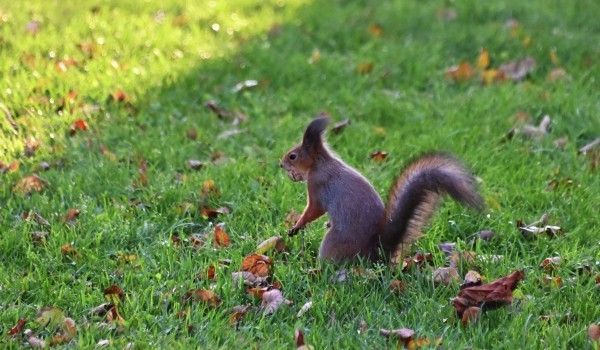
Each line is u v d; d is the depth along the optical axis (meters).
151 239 9.59
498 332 7.64
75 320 7.95
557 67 15.35
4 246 9.18
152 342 7.51
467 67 14.86
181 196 10.41
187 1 19.02
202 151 11.94
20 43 15.59
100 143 12.04
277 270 8.66
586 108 13.19
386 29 17.27
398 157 11.76
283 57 15.55
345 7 18.88
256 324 7.95
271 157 11.62
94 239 9.38
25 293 8.39
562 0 18.92
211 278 8.66
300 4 19.02
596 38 16.59
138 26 17.14
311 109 13.63
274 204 10.17
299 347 7.31
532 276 8.58
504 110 13.18
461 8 18.20
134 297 8.16
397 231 8.36
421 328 7.64
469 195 7.96
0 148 11.66
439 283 8.49
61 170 11.26
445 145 11.94
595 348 7.28
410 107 13.54
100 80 14.09
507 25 17.38
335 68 15.08
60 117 12.70
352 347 7.44
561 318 7.89
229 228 9.73
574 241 9.45
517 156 11.73
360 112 13.32
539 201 10.43
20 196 10.36
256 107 13.45
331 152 8.82
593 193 10.62
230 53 15.74
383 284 8.34
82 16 17.53
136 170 11.16
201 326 7.74
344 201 8.48
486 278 8.52
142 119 12.94
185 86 14.23
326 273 8.48
